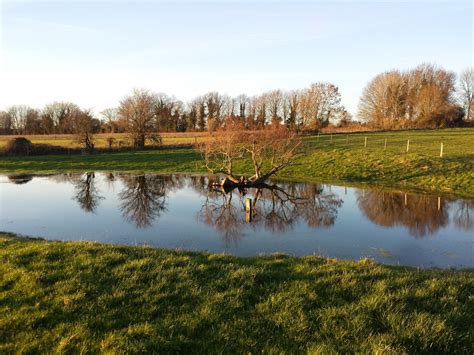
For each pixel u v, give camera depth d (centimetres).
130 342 552
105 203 2295
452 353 542
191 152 4791
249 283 774
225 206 2206
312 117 8038
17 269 834
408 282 775
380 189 2619
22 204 2247
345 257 1259
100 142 6191
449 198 2262
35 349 547
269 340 566
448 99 8056
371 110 8488
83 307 667
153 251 1015
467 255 1277
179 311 660
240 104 10081
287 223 1777
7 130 10469
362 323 604
